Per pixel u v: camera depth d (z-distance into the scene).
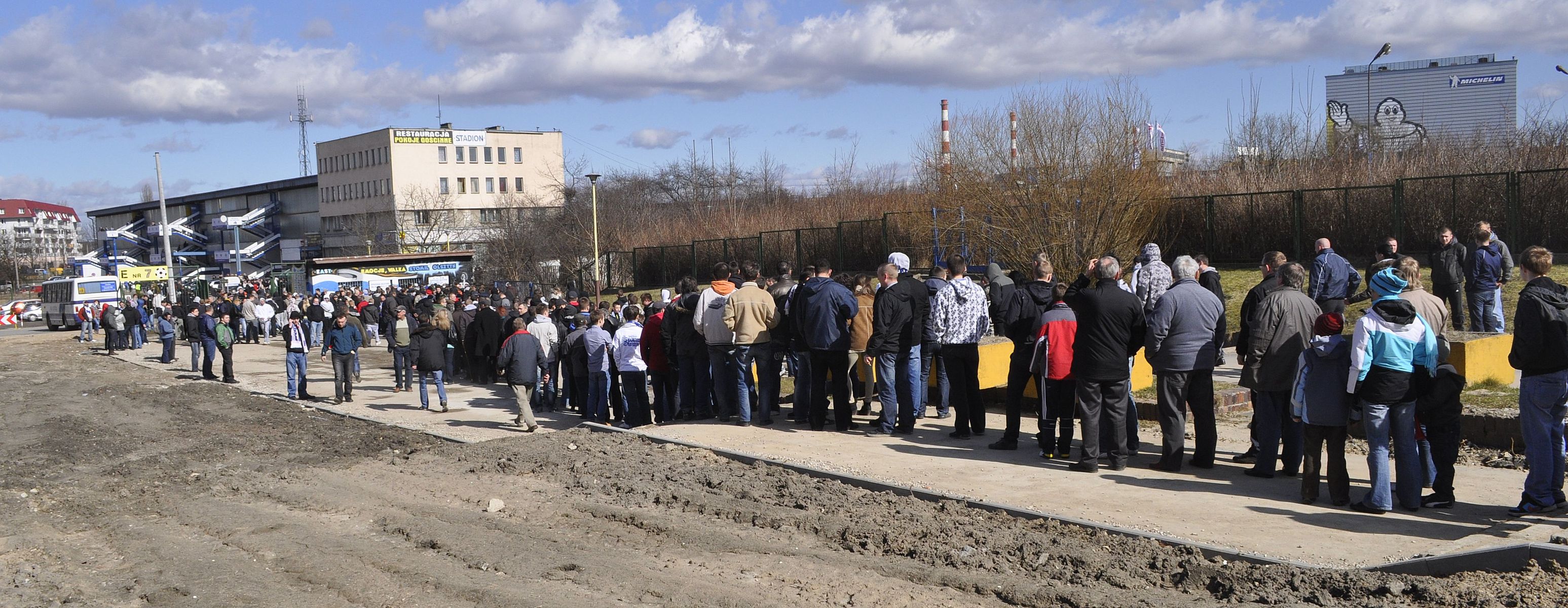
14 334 48.06
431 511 8.60
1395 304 6.96
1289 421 8.37
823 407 11.34
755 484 8.89
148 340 38.75
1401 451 7.07
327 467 11.03
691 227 45.84
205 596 6.52
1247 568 6.05
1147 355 8.64
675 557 6.94
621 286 45.19
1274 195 25.66
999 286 12.11
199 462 11.68
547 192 92.88
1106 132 24.77
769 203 49.12
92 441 13.65
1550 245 20.94
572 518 8.16
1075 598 5.76
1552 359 6.62
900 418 10.95
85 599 6.62
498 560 7.01
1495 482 7.82
